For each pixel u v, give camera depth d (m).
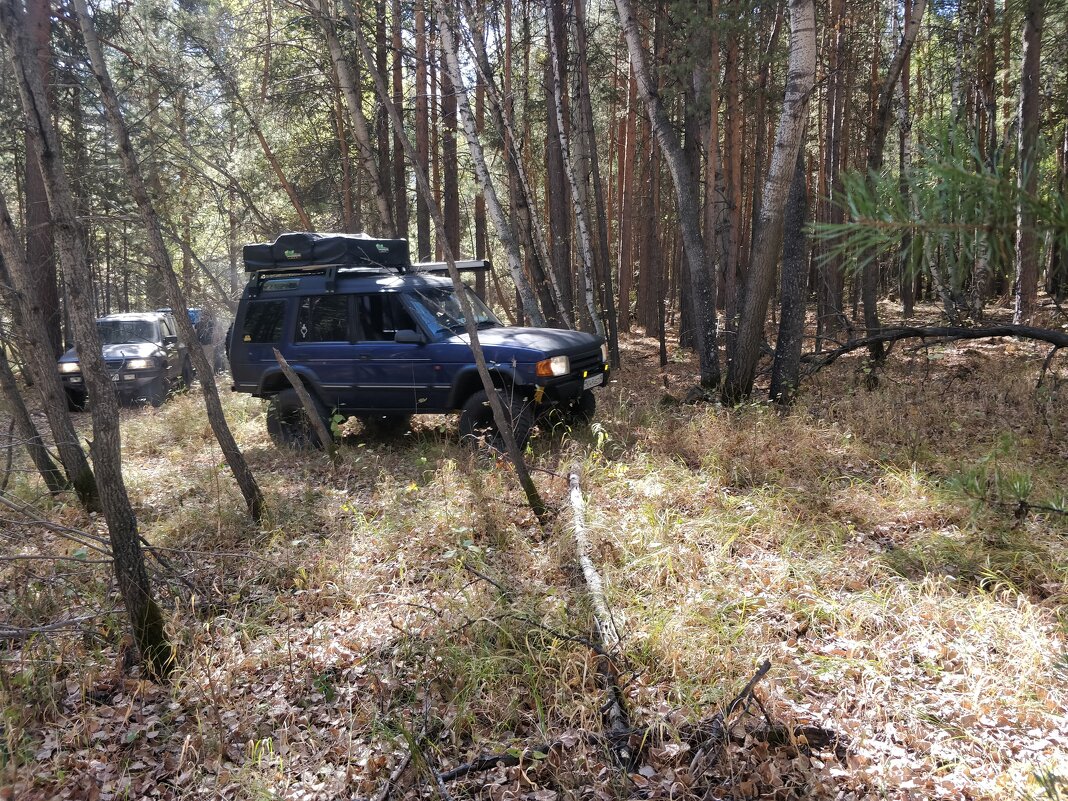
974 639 3.79
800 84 8.43
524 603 4.26
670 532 5.11
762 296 9.13
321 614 4.62
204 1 14.03
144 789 3.17
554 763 3.12
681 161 9.58
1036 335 6.60
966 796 2.81
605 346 8.77
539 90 19.27
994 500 2.39
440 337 8.02
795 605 4.17
